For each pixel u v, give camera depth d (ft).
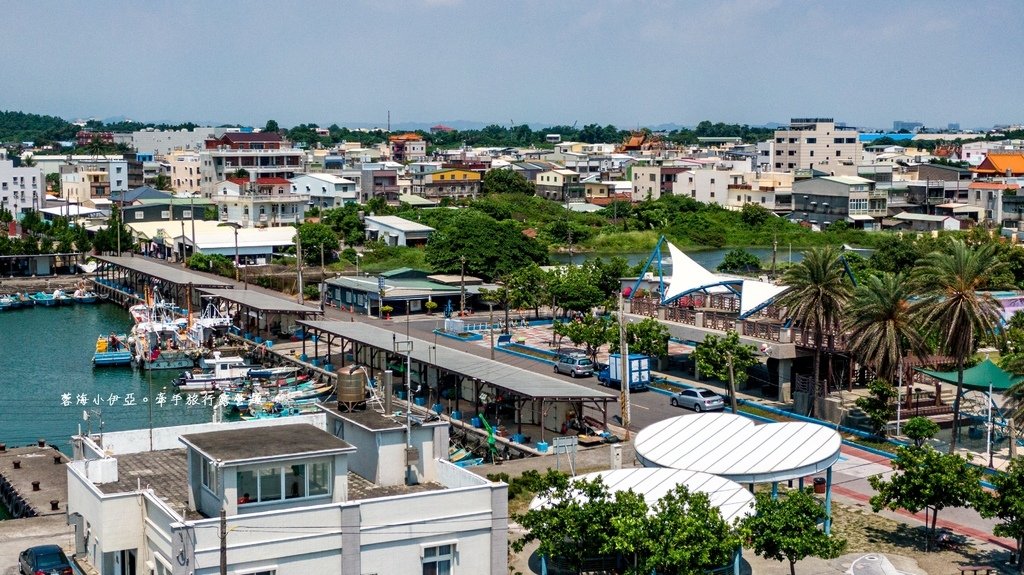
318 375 324.19
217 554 122.83
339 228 609.42
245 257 542.98
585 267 409.90
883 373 237.66
